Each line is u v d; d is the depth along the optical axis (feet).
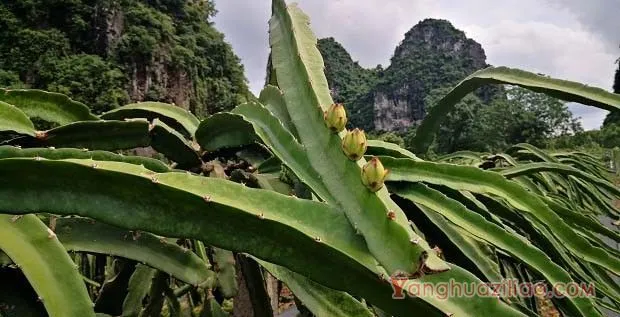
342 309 3.30
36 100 4.34
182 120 5.43
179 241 6.53
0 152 2.62
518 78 4.66
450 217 3.54
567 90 4.29
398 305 2.24
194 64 104.83
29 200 2.42
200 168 4.69
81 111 4.57
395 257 2.04
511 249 3.49
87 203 2.39
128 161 2.98
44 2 89.04
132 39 92.89
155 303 5.51
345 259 2.21
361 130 2.40
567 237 3.88
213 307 5.12
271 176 4.69
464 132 110.93
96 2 92.84
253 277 4.34
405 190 3.70
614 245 9.29
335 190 2.38
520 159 8.25
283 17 3.93
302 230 2.22
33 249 2.76
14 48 84.12
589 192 8.77
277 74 3.43
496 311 2.16
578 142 83.71
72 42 90.63
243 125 4.00
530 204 3.82
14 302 3.01
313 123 2.80
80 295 2.73
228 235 2.34
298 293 3.34
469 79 5.24
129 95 90.84
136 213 2.38
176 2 110.22
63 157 2.77
